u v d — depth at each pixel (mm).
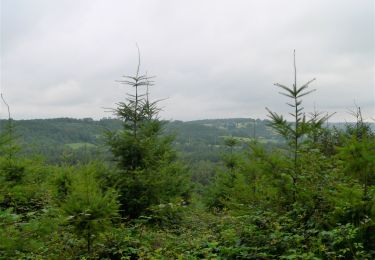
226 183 17500
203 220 12305
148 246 8180
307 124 7910
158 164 12406
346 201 6484
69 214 7398
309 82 7926
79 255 7723
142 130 12141
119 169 11633
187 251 7340
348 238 5879
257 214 7902
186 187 16609
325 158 8367
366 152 6410
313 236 6758
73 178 10898
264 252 6707
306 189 7430
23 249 5469
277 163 7895
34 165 12828
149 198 11148
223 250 6777
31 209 10383
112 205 8055
